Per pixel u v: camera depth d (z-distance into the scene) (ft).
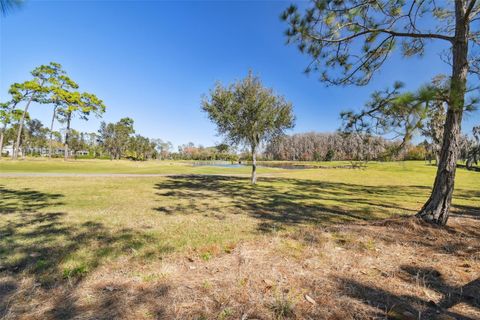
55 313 6.47
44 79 97.50
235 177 62.08
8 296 7.31
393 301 7.19
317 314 6.52
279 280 8.28
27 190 31.63
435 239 13.12
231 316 6.39
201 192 34.42
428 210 16.20
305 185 45.60
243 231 14.76
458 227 15.53
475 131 20.74
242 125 44.62
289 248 11.43
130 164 115.96
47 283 8.13
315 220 18.42
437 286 8.13
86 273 8.84
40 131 195.72
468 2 15.11
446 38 15.90
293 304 6.90
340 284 8.13
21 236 13.38
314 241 12.51
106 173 63.16
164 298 7.13
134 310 6.57
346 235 13.55
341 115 16.80
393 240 12.81
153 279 8.31
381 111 14.69
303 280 8.34
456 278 8.71
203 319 6.24
